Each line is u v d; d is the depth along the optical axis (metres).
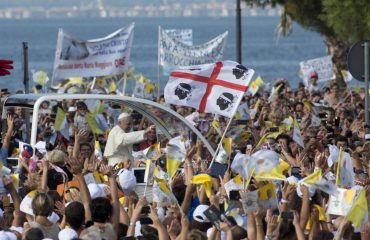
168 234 35.97
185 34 97.81
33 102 52.31
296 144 54.31
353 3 96.44
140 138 50.53
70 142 56.12
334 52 115.00
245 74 49.69
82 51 85.88
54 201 38.56
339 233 36.19
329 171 44.03
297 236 35.56
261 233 35.81
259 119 65.56
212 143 58.25
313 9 110.88
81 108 61.09
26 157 45.00
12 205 41.06
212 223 35.28
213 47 87.12
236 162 38.34
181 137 42.78
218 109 49.56
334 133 60.62
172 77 50.06
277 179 37.94
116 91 89.56
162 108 53.00
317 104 79.56
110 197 38.72
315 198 39.44
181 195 41.78
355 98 87.62
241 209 37.66
